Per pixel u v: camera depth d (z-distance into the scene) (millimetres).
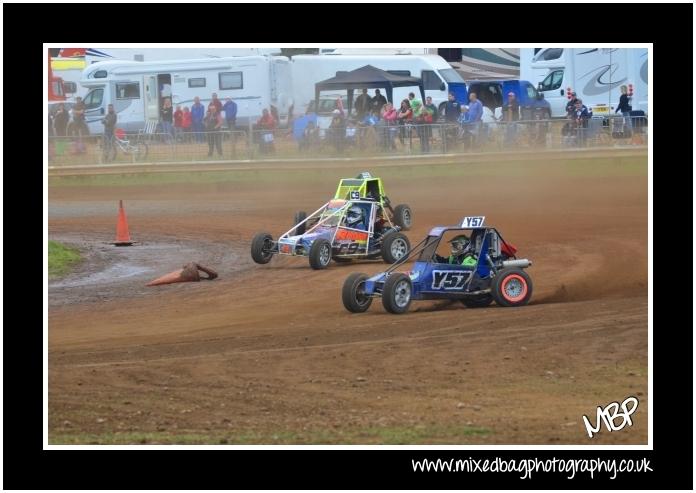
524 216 53250
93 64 88438
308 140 72938
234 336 26938
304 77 85812
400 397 20344
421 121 72750
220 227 53062
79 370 23219
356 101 77062
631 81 85688
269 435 18062
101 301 34062
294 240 39531
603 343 24203
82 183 72688
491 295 29812
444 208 57469
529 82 89062
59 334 28375
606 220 50625
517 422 18688
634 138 73875
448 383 21297
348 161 71688
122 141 74000
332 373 22297
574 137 72750
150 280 38156
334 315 29625
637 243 42438
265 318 29875
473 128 72000
